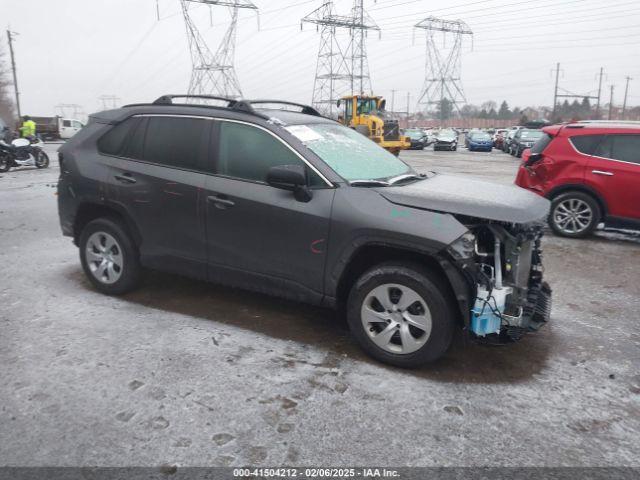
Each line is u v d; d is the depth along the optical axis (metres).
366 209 3.40
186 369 3.34
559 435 2.76
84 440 2.61
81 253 4.73
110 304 4.47
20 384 3.12
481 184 4.04
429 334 3.28
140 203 4.27
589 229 7.55
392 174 4.04
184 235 4.12
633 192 7.11
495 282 3.29
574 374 3.45
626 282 5.58
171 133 4.24
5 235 7.19
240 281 3.98
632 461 2.55
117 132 4.52
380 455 2.55
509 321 3.28
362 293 3.47
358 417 2.86
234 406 2.94
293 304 4.56
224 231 3.92
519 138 27.80
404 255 3.47
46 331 3.89
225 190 3.88
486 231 3.39
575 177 7.50
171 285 4.98
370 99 26.20
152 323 4.08
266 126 3.86
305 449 2.58
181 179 4.08
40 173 15.80
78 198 4.60
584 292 5.23
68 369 3.31
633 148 7.17
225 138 4.00
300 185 3.47
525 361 3.63
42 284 5.01
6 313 4.25
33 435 2.64
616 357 3.73
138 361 3.44
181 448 2.56
